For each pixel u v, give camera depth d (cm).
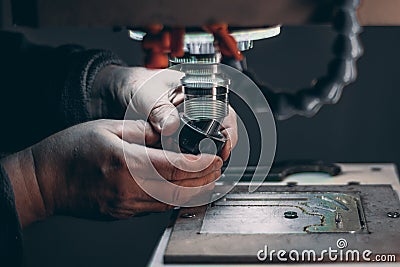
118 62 93
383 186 83
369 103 102
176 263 67
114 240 104
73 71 89
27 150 80
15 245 75
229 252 68
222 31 63
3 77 90
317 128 103
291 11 57
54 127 90
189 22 57
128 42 102
